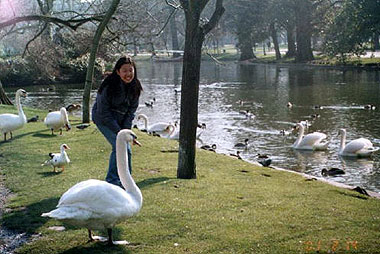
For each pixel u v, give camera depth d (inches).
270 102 1198.3
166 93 1461.6
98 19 815.7
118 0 672.4
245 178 393.1
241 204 307.0
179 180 369.1
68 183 359.3
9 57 1856.5
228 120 952.3
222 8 375.2
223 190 342.3
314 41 3499.0
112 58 1060.5
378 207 312.3
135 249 232.8
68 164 431.5
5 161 446.0
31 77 1760.6
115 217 225.3
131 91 317.7
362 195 352.8
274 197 328.2
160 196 320.2
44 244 239.9
